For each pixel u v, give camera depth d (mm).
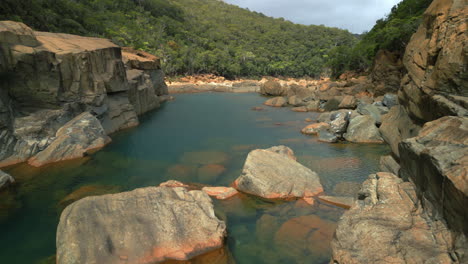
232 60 116250
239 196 9836
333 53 79812
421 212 5324
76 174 12141
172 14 144750
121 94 21859
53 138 14461
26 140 13641
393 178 6715
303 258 6551
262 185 9867
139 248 6293
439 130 5828
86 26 79188
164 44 103625
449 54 6770
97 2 107125
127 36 90625
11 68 13055
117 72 20594
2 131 12867
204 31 149875
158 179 11734
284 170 10602
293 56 149500
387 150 15141
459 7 7246
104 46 20109
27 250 7230
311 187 10086
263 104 34844
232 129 21141
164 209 7191
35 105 14500
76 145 14445
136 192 7621
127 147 16250
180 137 18719
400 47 35438
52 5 70250
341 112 20766
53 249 7281
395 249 4672
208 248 6680
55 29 58938
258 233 7613
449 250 4277
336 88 36281
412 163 6059
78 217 6586
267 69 127062
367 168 12469
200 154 15156
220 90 52500
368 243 4953
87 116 16297
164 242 6535
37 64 14195
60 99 15508
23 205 9516
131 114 22109
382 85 31391
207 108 31625
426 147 5547
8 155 12969
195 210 7328
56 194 10305
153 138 18406
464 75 6293
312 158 14000
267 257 6609
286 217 8398
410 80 9344
